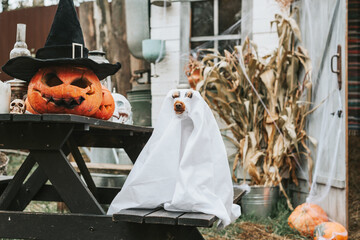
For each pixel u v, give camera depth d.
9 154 6.70
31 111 2.49
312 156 4.23
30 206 4.39
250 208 4.08
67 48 2.20
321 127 4.05
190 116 1.99
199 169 1.93
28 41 6.47
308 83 4.21
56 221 2.01
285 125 4.14
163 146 1.96
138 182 1.94
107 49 5.68
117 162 4.86
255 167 4.17
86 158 5.41
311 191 4.07
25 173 2.40
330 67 3.87
